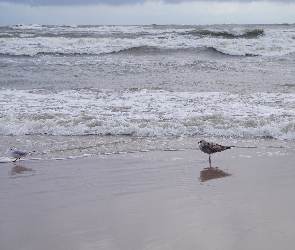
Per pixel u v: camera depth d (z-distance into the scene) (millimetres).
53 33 39594
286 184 7438
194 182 7648
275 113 13117
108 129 11500
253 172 8211
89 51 30516
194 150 9922
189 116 12797
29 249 5039
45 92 17344
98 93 17062
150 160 9125
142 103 14930
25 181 7824
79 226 5703
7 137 11070
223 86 18703
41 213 6219
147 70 23328
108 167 8641
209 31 38438
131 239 5262
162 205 6469
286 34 37250
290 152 9617
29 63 25781
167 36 37656
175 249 4961
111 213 6168
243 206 6367
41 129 11562
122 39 33594
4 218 6035
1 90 17734
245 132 11211
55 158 9336
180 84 19281
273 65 25250
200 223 5727
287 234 5324
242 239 5203
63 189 7344
